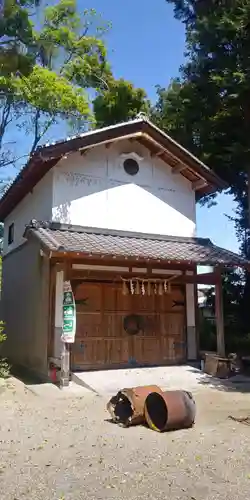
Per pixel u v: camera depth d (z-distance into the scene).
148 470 4.68
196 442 5.73
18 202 15.52
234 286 16.91
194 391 9.42
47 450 5.42
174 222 13.41
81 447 5.54
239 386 9.96
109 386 9.67
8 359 14.81
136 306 12.20
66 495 4.02
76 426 6.59
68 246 9.75
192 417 6.45
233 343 15.03
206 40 14.80
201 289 18.75
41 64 22.27
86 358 11.28
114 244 10.95
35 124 23.52
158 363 12.20
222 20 13.87
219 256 11.64
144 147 13.38
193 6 16.72
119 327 11.87
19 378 11.29
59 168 11.96
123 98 22.67
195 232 13.70
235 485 4.27
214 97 15.30
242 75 13.20
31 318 12.55
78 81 25.16
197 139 16.47
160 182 13.45
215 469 4.72
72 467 4.79
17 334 14.07
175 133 16.61
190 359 12.60
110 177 12.65
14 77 17.33
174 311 12.71
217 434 6.12
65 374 9.84
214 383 10.24
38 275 12.15
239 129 14.74
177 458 5.09
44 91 18.17
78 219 11.94
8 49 13.02
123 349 11.81
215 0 15.02
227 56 14.54
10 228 16.62
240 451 5.35
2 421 6.90
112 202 12.52
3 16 12.63
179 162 13.20
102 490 4.14
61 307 11.12
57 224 11.44
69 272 10.20
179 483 4.32
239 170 15.98
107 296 11.84
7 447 5.55
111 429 6.41
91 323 11.51
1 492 4.09
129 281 11.92
